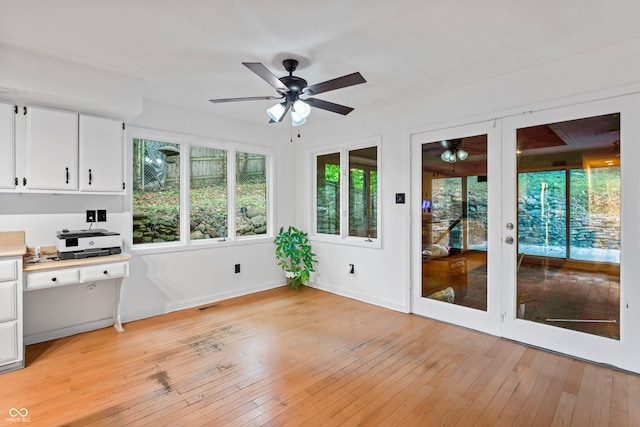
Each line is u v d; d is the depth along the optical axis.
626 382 2.23
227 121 4.18
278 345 2.82
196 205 3.99
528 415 1.90
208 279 4.02
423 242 3.53
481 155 3.06
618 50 2.35
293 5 1.88
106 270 2.86
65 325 3.03
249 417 1.88
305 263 4.64
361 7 1.89
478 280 3.13
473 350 2.72
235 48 2.39
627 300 2.37
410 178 3.59
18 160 2.58
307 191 4.84
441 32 2.18
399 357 2.61
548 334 2.72
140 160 3.54
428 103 3.41
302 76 2.89
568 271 2.64
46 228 2.93
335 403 2.02
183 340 2.92
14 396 2.08
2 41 2.27
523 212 2.85
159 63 2.63
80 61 2.59
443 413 1.92
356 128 4.12
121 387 2.18
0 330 2.33
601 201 2.48
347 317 3.51
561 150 2.63
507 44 2.35
